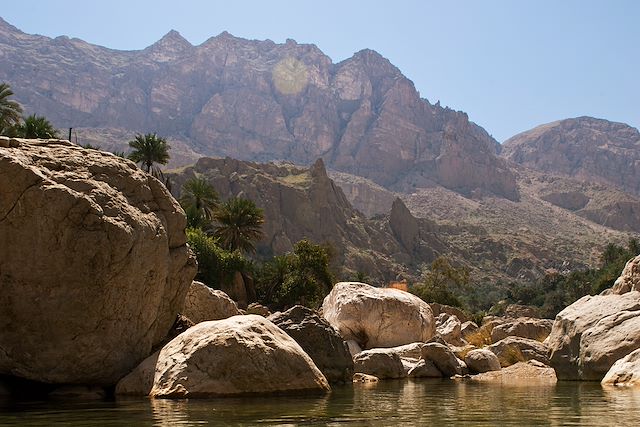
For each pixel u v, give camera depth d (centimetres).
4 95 6412
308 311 1842
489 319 6153
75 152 1434
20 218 1266
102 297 1313
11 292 1280
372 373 2012
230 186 18138
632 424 900
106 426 905
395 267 19788
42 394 1348
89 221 1295
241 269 6291
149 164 7600
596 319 1756
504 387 1599
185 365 1287
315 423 937
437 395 1393
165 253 1480
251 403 1176
